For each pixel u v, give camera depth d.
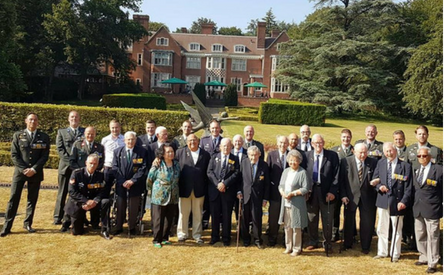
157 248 6.36
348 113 39.22
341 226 7.89
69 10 34.81
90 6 37.44
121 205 6.86
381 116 38.88
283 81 38.91
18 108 15.25
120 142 7.79
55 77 42.22
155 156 7.04
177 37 54.91
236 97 44.91
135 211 6.80
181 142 8.03
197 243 6.69
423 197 5.87
